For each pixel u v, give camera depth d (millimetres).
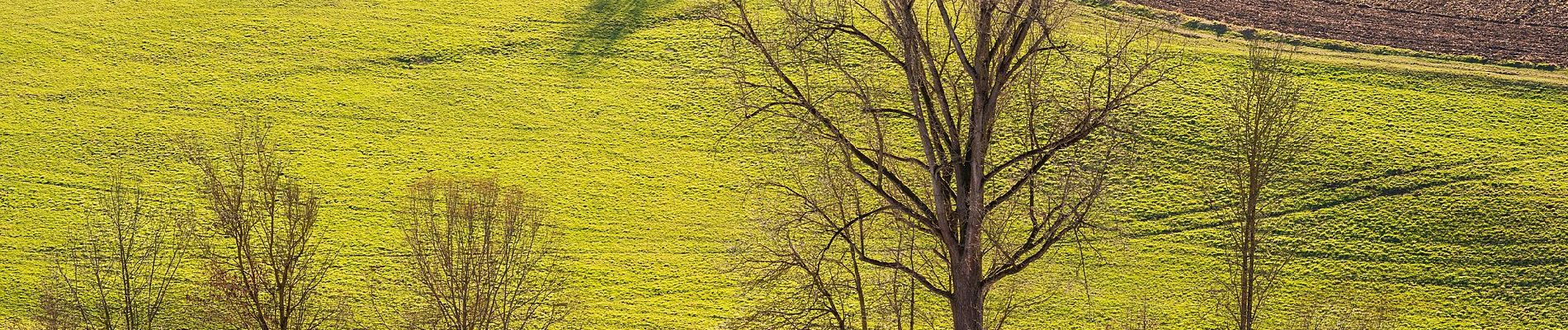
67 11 81938
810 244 39469
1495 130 63719
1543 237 54875
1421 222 56625
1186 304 51719
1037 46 29312
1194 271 53844
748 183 61438
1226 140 62125
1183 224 57125
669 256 56781
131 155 65125
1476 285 52406
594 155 66312
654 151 66375
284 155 65625
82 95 71625
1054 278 51219
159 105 71062
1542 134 63281
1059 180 31750
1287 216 57594
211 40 78625
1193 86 67312
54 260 54594
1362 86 67688
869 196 37406
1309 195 59031
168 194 60938
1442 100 66250
